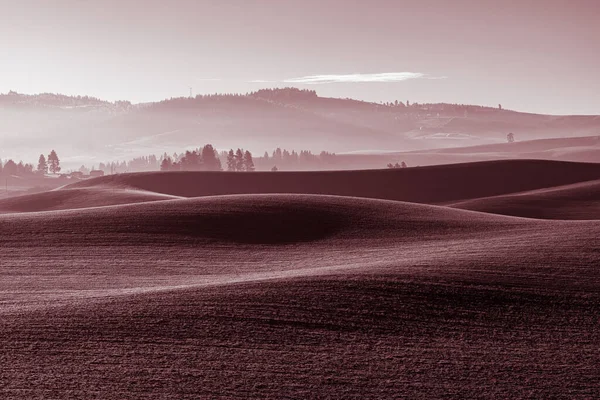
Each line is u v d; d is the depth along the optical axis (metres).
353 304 55.56
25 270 82.12
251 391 38.72
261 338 47.50
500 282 62.78
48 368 41.19
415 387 39.94
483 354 45.59
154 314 52.28
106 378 39.88
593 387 40.25
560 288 61.19
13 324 49.56
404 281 62.56
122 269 83.69
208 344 46.06
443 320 52.50
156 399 37.16
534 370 42.84
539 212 198.00
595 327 51.34
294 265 86.44
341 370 42.22
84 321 50.44
